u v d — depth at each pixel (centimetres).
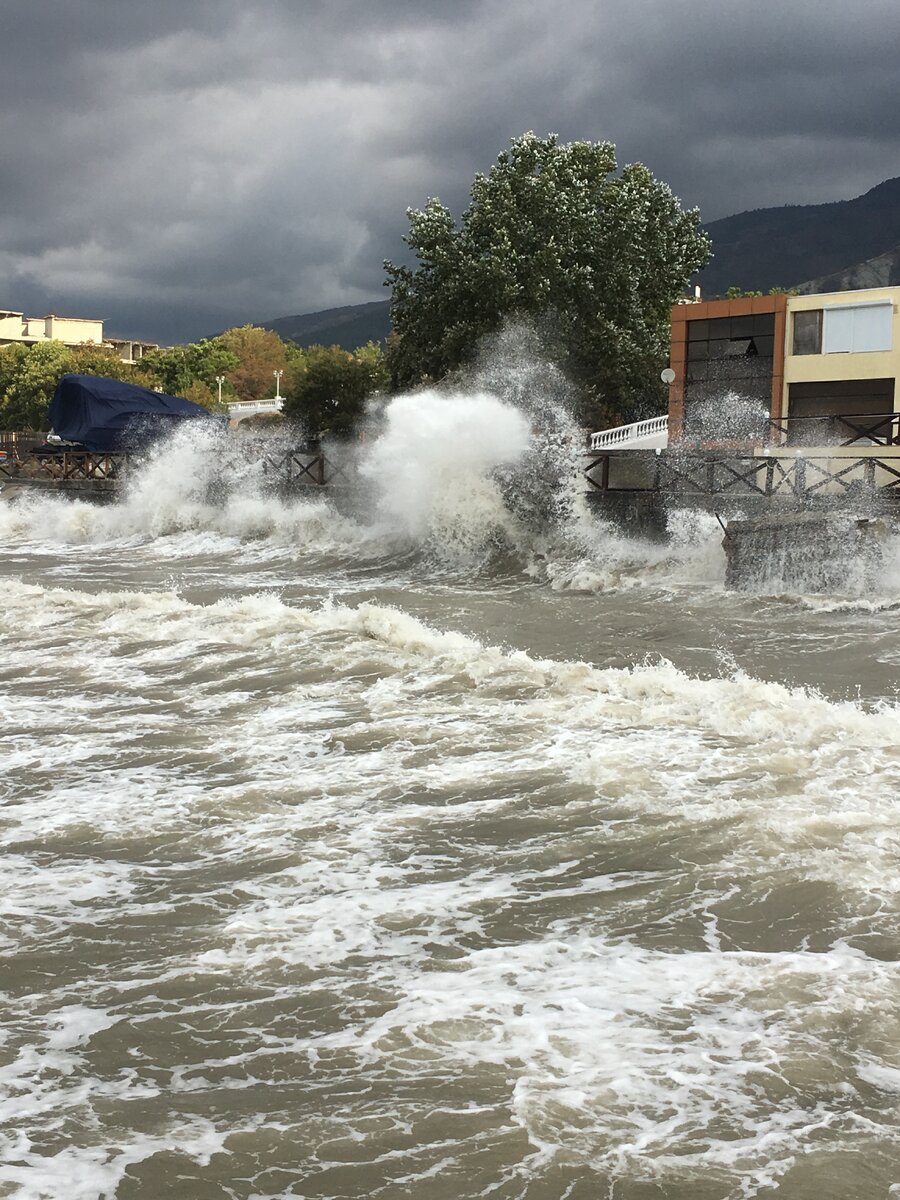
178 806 740
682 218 5622
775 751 830
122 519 3934
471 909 554
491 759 836
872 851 610
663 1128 361
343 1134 361
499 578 2508
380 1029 429
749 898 557
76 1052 417
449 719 966
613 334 4853
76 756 880
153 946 514
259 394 12388
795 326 3812
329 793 765
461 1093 383
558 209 4822
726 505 2528
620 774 775
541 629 1606
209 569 2831
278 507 3581
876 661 1282
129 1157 350
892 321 3609
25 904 569
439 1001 452
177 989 468
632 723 930
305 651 1282
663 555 2522
